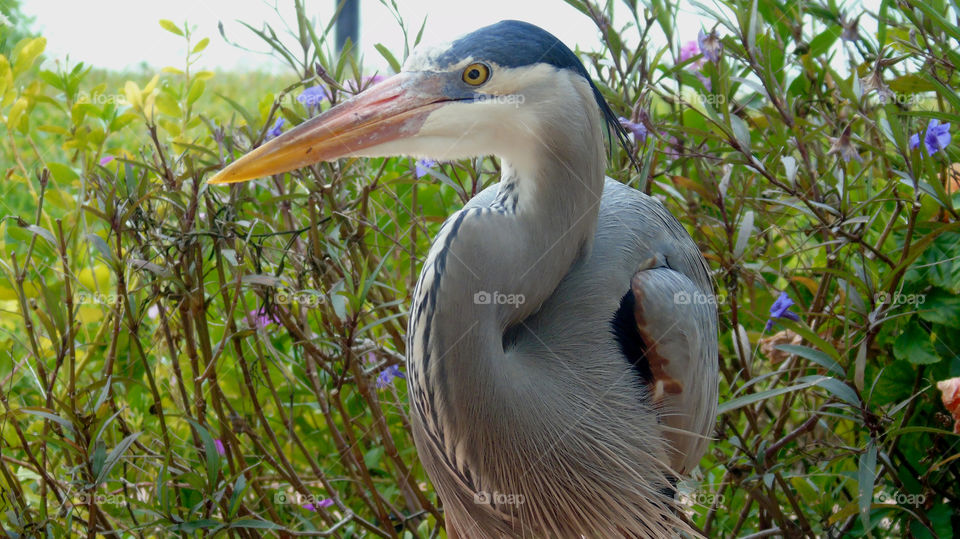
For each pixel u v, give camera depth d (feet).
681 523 7.38
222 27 8.49
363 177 8.90
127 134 15.02
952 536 8.25
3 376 9.21
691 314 7.37
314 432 10.15
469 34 6.43
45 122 16.37
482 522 7.29
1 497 7.75
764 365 10.44
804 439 9.74
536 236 6.47
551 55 6.32
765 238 10.09
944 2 8.90
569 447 6.79
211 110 18.60
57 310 7.63
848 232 8.59
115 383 9.00
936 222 7.72
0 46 10.29
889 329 8.94
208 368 7.72
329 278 8.57
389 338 9.75
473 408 6.39
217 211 8.21
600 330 7.08
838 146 7.89
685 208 9.94
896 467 8.41
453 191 11.48
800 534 8.13
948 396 7.14
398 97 6.45
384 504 9.29
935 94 9.91
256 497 9.23
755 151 9.48
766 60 8.37
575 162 6.43
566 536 7.05
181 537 7.77
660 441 7.36
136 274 8.98
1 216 11.05
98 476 6.74
